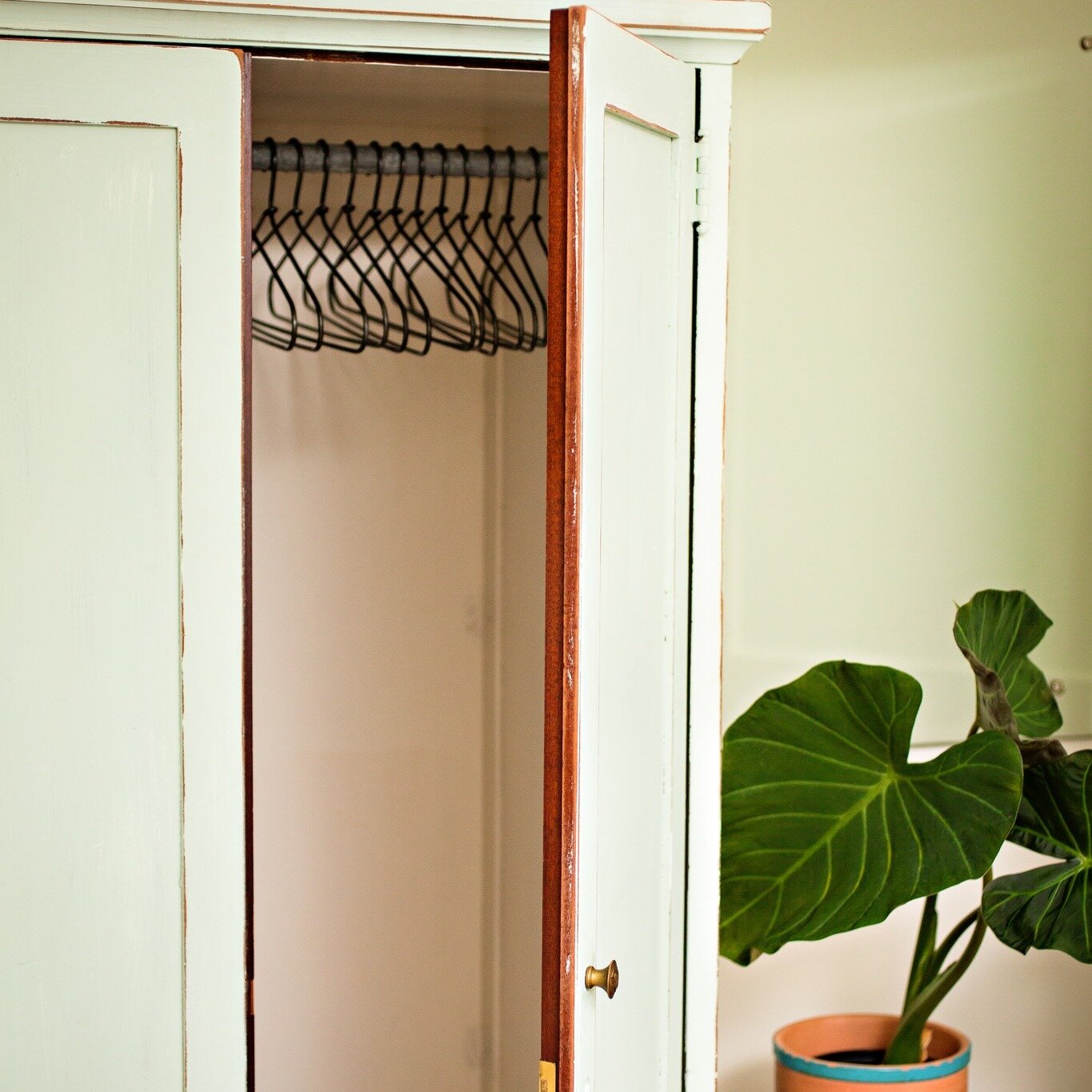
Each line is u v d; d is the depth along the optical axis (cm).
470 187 229
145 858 151
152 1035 152
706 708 164
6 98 144
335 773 232
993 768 173
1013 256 237
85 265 147
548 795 132
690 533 163
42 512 148
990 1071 248
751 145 226
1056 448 241
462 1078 239
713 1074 167
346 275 226
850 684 180
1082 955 170
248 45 150
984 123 234
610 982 134
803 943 239
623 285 143
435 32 151
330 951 233
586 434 131
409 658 233
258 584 227
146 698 150
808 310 230
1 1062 150
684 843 165
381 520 230
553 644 131
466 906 238
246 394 151
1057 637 244
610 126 138
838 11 227
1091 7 236
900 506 236
